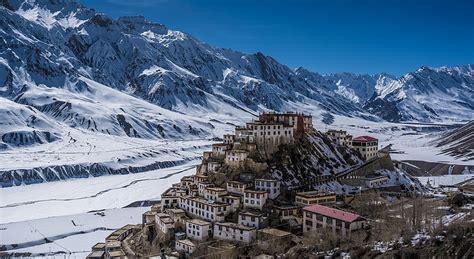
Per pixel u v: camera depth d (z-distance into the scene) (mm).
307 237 174000
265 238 179125
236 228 185000
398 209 199625
